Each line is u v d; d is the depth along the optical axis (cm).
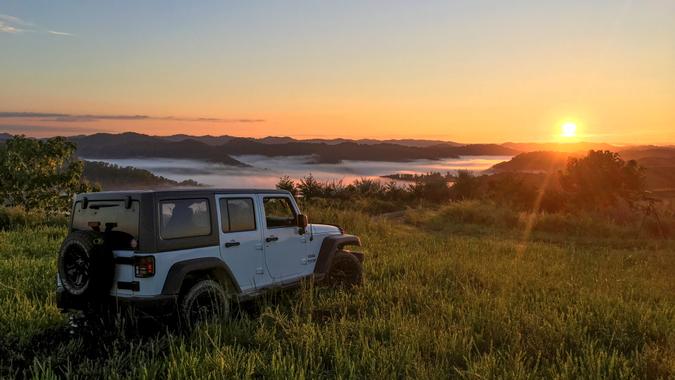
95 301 633
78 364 551
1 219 1912
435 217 2684
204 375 498
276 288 779
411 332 615
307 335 606
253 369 518
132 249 632
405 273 1027
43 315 688
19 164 2716
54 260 1066
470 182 4425
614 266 1305
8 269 957
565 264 1258
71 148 2861
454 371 547
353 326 672
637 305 782
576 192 3309
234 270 721
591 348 556
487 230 2348
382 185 4578
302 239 840
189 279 688
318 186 3997
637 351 579
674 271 1256
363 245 1471
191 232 675
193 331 629
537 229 2438
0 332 625
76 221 688
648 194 3275
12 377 517
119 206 651
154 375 502
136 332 633
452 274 1034
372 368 513
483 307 762
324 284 890
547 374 523
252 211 761
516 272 1080
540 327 645
